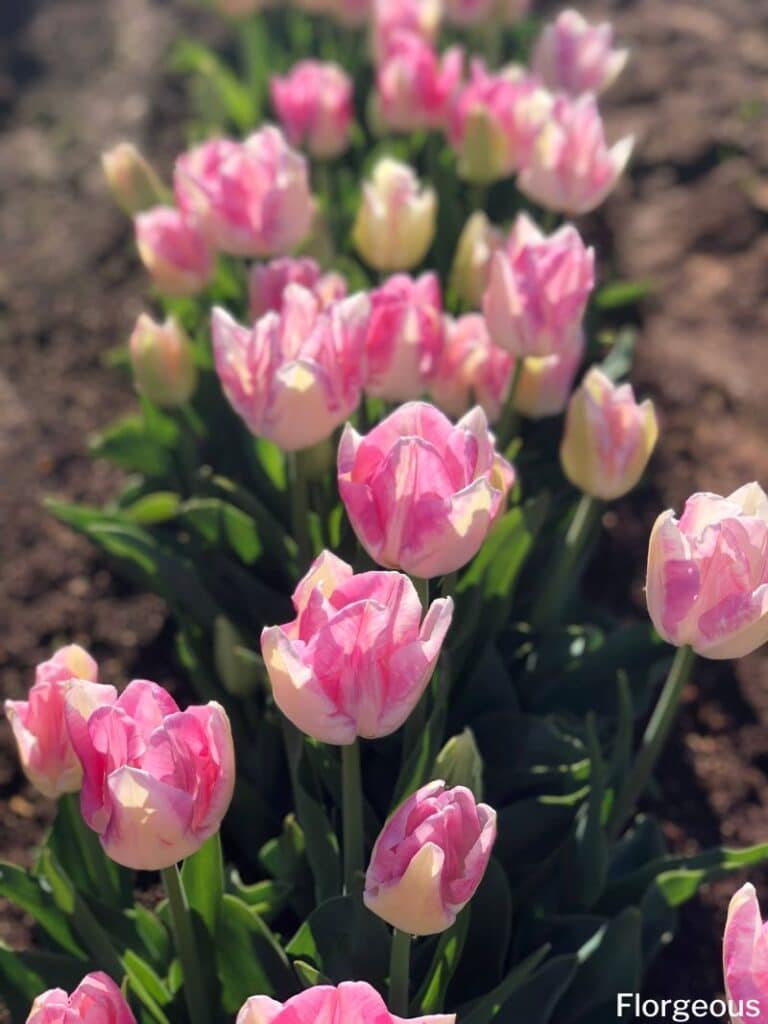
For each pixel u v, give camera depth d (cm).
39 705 35
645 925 44
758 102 93
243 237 51
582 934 43
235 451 56
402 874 29
